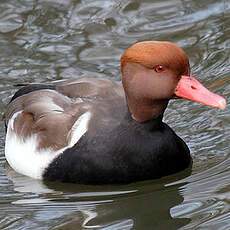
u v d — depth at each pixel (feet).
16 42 51.16
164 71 37.32
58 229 36.63
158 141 38.73
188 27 51.24
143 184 39.06
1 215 37.99
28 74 48.49
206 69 47.52
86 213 37.91
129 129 38.55
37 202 38.88
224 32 50.31
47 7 53.47
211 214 36.65
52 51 50.14
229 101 44.70
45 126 39.93
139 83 37.76
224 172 39.65
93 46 50.26
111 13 52.85
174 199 38.32
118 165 38.47
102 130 38.73
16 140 41.09
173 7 52.90
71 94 41.32
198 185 38.96
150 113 38.29
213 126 43.16
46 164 39.42
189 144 42.01
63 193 39.40
